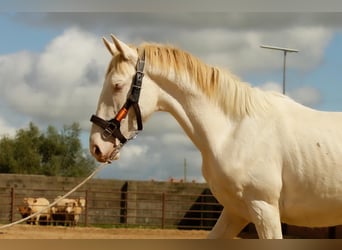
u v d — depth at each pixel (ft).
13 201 56.49
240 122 14.30
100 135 14.32
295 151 14.01
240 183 13.87
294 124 14.32
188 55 14.76
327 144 14.10
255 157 13.87
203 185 61.87
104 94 14.53
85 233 46.73
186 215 61.11
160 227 60.54
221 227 14.76
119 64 14.49
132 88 14.43
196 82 14.57
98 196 61.93
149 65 14.60
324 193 13.98
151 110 14.60
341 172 13.96
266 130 14.11
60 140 133.49
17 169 128.88
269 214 13.70
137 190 61.72
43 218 59.16
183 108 14.62
